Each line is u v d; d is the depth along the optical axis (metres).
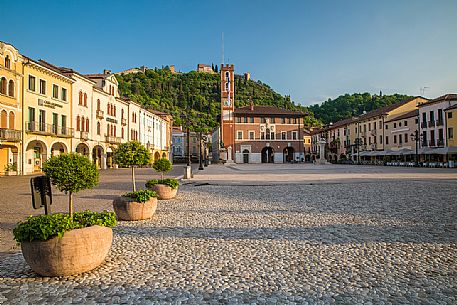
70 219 5.01
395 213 9.72
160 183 13.95
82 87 43.09
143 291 4.30
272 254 5.89
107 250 5.28
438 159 50.59
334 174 29.89
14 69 31.89
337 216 9.41
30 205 12.26
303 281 4.62
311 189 17.02
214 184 20.03
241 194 15.17
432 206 10.92
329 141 95.19
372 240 6.77
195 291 4.29
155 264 5.39
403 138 60.16
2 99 30.53
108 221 5.49
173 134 106.44
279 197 13.90
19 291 4.32
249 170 39.84
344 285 4.46
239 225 8.38
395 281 4.59
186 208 11.20
